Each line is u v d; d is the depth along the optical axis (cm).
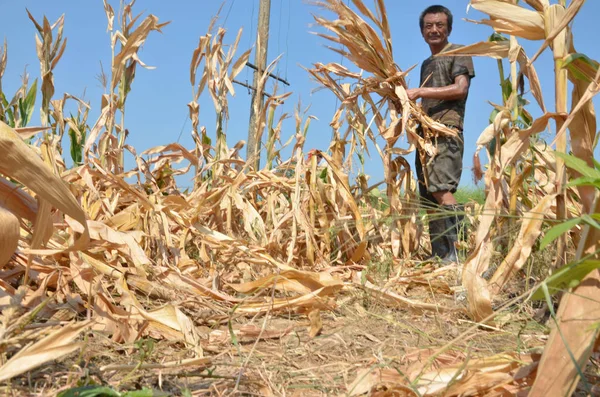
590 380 155
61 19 400
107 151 409
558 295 237
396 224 403
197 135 446
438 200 423
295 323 239
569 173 206
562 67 182
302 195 423
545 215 239
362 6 375
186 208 352
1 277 210
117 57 402
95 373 151
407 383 151
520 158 322
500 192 246
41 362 127
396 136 408
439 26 434
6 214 168
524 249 242
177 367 172
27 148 165
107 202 346
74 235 252
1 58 366
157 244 342
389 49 385
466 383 145
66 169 354
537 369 141
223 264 338
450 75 425
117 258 266
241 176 400
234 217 429
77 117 463
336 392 161
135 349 187
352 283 285
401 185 441
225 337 212
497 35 320
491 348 198
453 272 343
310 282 259
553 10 215
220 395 153
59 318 197
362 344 210
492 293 250
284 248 390
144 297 262
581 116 192
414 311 259
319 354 196
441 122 423
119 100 414
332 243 408
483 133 279
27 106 432
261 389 160
